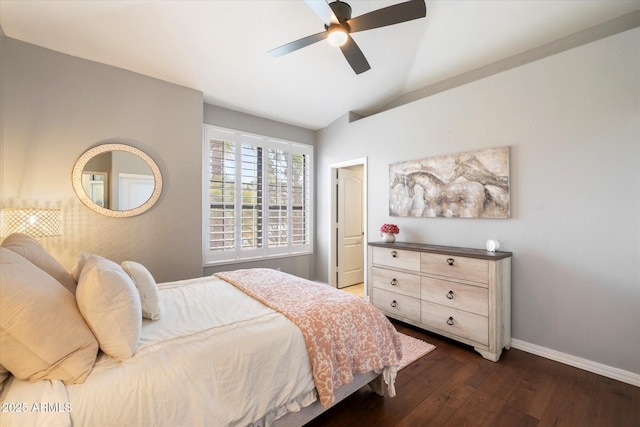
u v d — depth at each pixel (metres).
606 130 2.13
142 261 2.94
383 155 3.76
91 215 2.68
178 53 2.71
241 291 2.09
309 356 1.47
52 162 2.49
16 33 2.30
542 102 2.44
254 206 4.02
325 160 4.65
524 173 2.55
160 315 1.60
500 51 2.94
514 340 2.61
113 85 2.78
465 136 2.94
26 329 0.96
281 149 4.36
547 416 1.71
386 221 3.73
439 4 2.46
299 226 4.57
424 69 3.31
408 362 2.34
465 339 2.52
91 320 1.12
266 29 2.51
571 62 2.29
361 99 3.91
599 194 2.17
